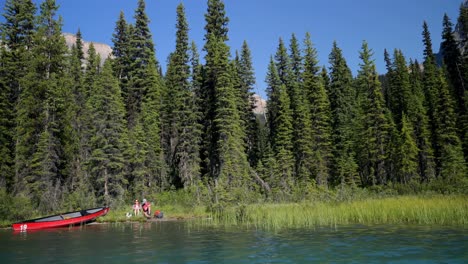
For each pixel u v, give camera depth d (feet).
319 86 176.76
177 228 73.82
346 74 202.18
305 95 176.45
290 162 159.33
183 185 157.69
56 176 113.39
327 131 175.63
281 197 131.03
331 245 45.80
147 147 139.54
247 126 180.04
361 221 70.59
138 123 137.90
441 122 169.78
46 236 66.95
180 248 47.75
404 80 192.44
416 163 158.61
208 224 78.69
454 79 203.51
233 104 148.87
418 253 39.27
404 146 158.81
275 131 185.57
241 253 42.70
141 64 163.22
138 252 45.70
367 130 165.89
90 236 64.75
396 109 193.57
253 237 55.42
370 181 169.48
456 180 122.42
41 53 116.67
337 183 168.35
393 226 61.67
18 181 107.76
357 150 175.32
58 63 120.57
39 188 104.99
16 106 116.47
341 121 184.03
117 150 117.70
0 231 79.92
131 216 97.86
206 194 127.95
